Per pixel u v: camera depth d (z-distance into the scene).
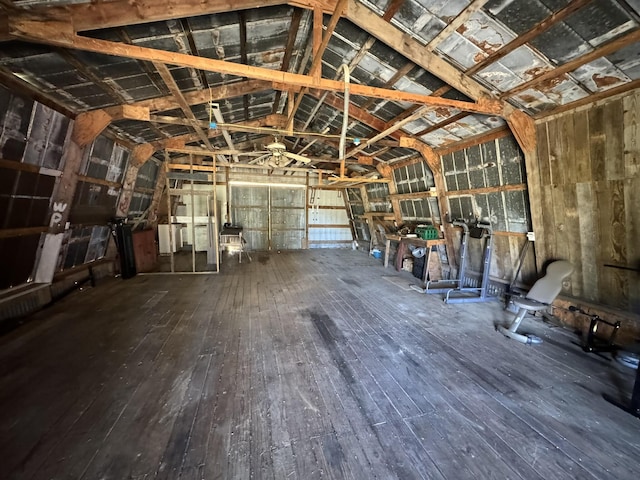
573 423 1.93
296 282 5.46
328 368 2.54
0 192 2.96
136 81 3.24
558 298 3.65
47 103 3.11
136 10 2.15
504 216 4.37
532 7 2.18
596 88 2.75
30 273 3.90
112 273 5.91
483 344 3.06
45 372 2.42
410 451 1.67
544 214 3.66
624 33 2.16
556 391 2.28
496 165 4.18
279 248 9.74
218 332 3.22
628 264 2.94
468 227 4.78
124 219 5.61
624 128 2.70
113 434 1.76
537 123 3.44
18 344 2.90
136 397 2.11
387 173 6.81
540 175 3.56
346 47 3.24
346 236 10.34
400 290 5.03
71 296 4.43
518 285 4.32
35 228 3.62
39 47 2.36
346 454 1.65
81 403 2.04
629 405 2.10
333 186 9.31
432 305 4.28
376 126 4.82
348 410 2.01
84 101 3.37
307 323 3.52
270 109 5.65
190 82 3.62
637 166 2.68
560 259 3.59
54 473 1.50
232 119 5.57
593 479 1.51
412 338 3.17
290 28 3.08
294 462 1.59
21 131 2.95
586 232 3.27
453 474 1.53
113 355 2.71
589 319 3.30
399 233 6.71
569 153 3.21
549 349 2.97
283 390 2.22
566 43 2.38
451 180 5.07
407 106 4.09
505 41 2.55
